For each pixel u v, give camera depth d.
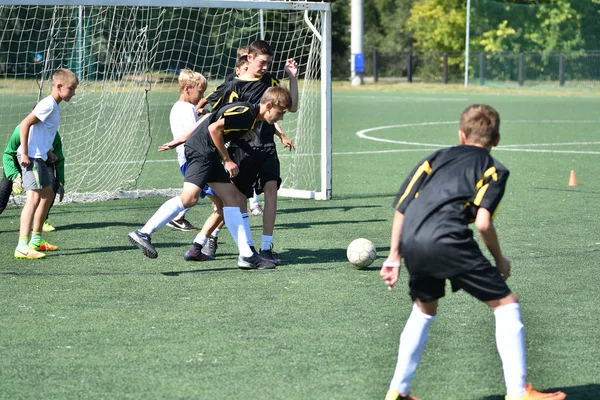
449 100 47.72
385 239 11.88
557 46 64.00
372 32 91.06
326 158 15.59
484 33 65.81
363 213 14.11
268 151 10.28
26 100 34.38
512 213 13.91
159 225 9.48
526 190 16.48
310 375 6.35
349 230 12.59
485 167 5.57
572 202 15.05
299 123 17.94
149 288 9.02
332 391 6.03
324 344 7.09
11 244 11.48
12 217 13.62
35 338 7.22
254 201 14.04
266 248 10.22
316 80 17.84
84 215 13.96
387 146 25.30
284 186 17.61
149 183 18.03
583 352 6.93
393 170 20.11
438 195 5.57
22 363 6.58
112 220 13.49
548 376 6.37
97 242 11.63
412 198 5.68
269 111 9.60
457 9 68.81
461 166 5.61
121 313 8.02
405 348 5.67
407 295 8.75
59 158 11.32
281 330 7.48
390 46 88.50
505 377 5.60
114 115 20.19
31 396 5.89
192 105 12.18
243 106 9.48
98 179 17.94
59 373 6.36
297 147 18.11
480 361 6.71
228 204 9.87
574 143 25.91
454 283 5.67
